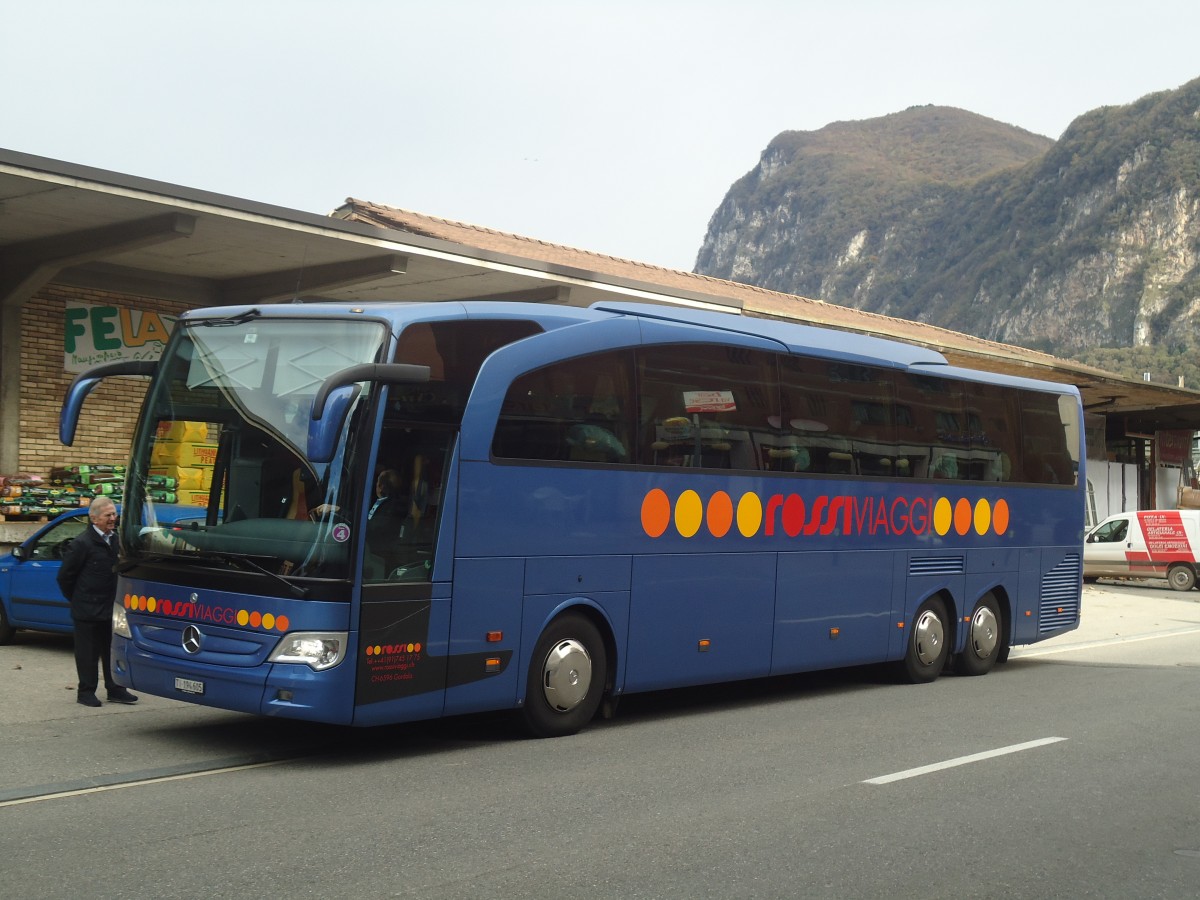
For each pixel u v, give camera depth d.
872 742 9.50
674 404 10.30
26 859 5.72
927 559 13.29
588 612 9.69
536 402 9.11
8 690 10.73
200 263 16.75
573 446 9.38
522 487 8.97
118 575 8.65
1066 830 6.86
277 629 7.80
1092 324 158.25
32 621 13.09
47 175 12.27
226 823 6.50
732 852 6.18
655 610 10.09
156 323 17.64
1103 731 10.17
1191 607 26.00
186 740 8.86
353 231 14.83
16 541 15.47
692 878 5.71
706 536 10.56
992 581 14.27
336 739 9.17
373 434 7.99
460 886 5.47
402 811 6.88
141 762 8.05
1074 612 15.65
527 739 9.35
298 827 6.45
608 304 10.18
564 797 7.34
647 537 10.00
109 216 13.87
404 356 8.16
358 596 7.87
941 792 7.71
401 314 8.23
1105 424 40.19
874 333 25.77
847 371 12.27
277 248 15.53
